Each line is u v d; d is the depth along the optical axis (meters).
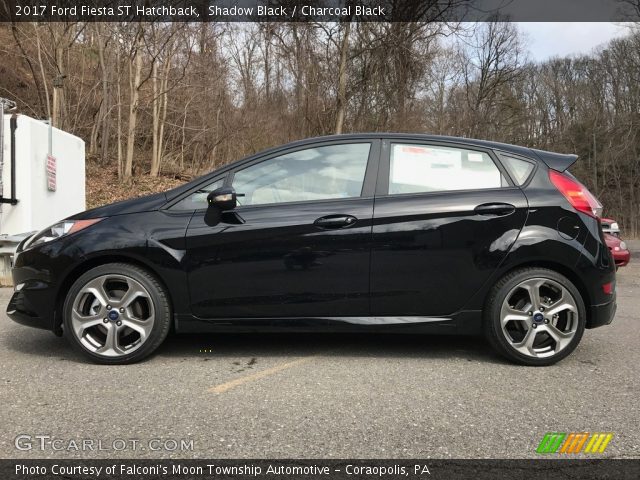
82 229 3.87
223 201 3.71
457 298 3.90
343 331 3.92
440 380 3.65
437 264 3.86
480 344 4.54
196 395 3.34
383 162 4.03
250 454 2.64
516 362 3.99
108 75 18.28
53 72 17.41
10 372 3.72
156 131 18.20
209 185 3.98
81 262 3.80
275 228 3.83
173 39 16.92
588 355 4.26
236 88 19.25
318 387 3.50
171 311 3.91
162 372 3.75
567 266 3.87
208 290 3.84
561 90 38.12
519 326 3.98
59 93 16.81
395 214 3.86
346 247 3.84
